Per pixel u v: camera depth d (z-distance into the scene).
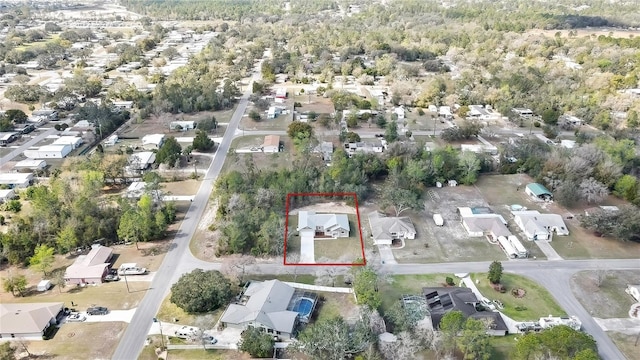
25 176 120.31
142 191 110.94
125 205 99.88
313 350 64.44
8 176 120.25
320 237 98.19
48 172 124.69
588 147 125.69
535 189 116.19
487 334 66.94
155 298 78.81
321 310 76.44
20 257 88.56
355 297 79.25
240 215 96.31
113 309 75.88
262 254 91.62
